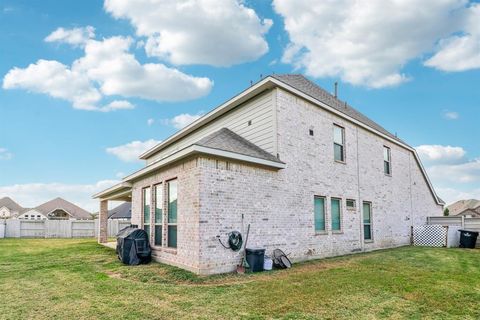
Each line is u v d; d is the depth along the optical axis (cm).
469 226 1881
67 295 624
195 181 841
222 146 891
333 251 1209
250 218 921
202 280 752
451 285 731
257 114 1110
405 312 544
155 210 1090
